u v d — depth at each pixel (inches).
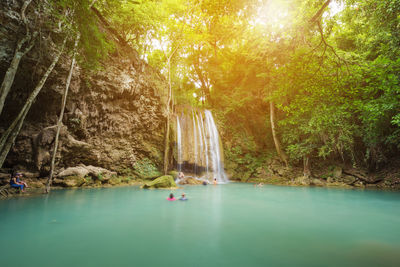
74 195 356.8
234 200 356.5
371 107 311.9
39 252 127.5
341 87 297.1
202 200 349.1
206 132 844.6
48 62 406.0
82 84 496.4
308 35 312.2
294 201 351.9
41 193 362.0
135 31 705.6
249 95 939.3
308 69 298.5
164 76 852.6
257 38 340.8
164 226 190.7
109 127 581.9
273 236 166.1
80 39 382.0
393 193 471.8
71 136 484.7
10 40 346.9
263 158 880.9
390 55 382.3
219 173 820.6
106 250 132.3
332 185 645.9
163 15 679.1
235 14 313.9
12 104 390.6
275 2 280.7
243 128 951.0
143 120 668.7
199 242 149.9
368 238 163.9
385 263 117.2
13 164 395.9
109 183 540.4
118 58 604.4
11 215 217.8
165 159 659.4
